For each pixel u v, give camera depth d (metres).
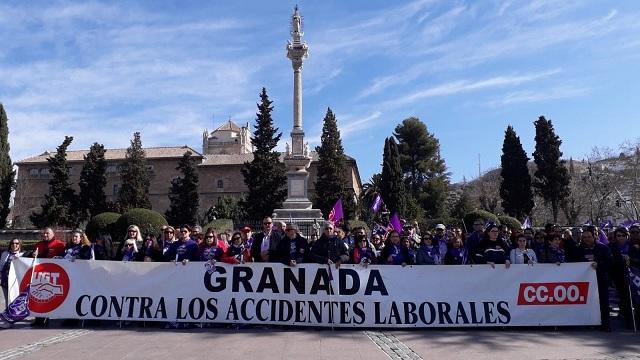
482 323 9.51
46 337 8.73
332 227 10.20
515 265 9.70
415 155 78.62
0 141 49.44
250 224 40.50
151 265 10.03
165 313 9.84
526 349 7.76
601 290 9.51
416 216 57.38
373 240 14.01
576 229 18.58
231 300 9.80
